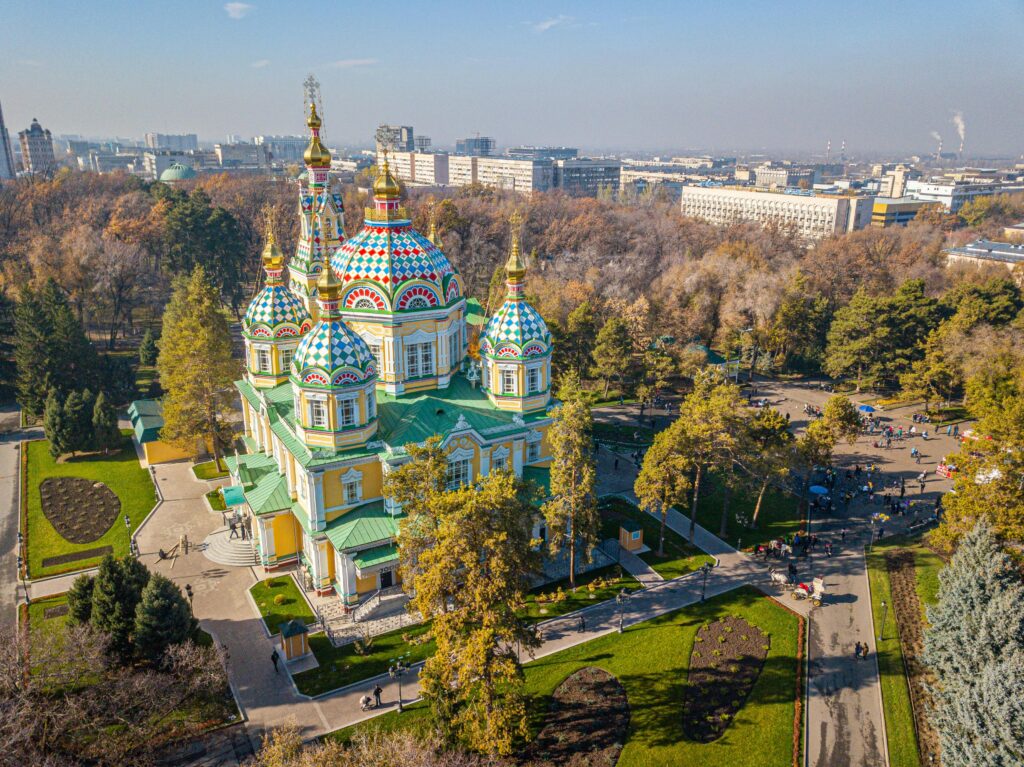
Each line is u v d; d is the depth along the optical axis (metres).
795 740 44.69
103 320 132.38
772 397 109.31
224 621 55.62
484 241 158.38
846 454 89.00
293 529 62.41
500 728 39.97
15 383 99.75
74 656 42.59
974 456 58.50
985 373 90.81
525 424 63.72
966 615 44.62
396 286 61.91
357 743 41.22
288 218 167.00
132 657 48.62
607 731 45.28
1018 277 133.50
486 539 39.75
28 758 38.06
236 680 49.53
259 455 69.00
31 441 89.19
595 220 179.50
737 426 66.06
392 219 63.12
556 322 105.56
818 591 58.31
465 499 40.94
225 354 85.25
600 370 103.94
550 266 150.75
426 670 41.38
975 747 37.94
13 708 37.53
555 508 57.12
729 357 117.38
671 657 52.03
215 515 71.69
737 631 55.03
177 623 48.69
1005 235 194.75
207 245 139.62
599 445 90.50
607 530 69.62
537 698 47.97
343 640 53.69
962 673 43.47
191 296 87.88
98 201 169.62
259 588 59.88
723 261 132.00
